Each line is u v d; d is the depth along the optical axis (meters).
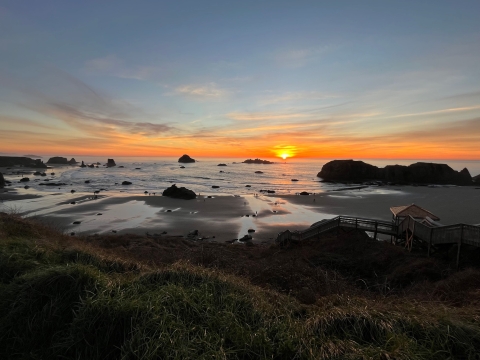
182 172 138.50
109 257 6.77
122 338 3.14
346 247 16.28
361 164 103.81
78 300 3.73
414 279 10.71
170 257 11.49
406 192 66.25
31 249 5.98
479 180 94.12
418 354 2.88
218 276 4.93
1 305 3.74
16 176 97.00
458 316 3.58
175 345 2.89
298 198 53.09
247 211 38.88
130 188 68.31
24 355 3.16
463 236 11.90
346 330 3.41
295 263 9.84
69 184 74.12
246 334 3.18
